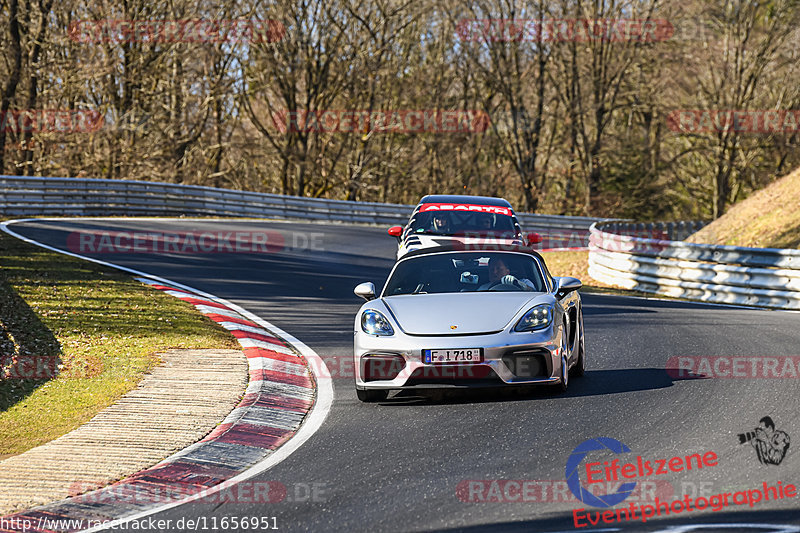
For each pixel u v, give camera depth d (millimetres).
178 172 158625
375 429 24672
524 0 189250
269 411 26922
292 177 189500
